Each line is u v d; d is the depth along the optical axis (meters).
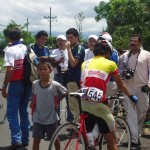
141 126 6.21
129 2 19.95
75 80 6.29
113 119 4.51
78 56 6.15
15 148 5.69
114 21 29.78
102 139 4.71
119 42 18.41
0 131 6.93
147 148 5.91
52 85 4.96
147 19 19.23
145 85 5.93
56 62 6.05
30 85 5.73
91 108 4.39
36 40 7.11
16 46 5.64
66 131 4.34
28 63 5.65
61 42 7.43
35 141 5.03
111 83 5.97
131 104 5.83
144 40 16.41
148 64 5.90
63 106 9.89
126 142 5.17
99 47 4.55
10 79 5.56
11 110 5.67
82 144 4.43
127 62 5.98
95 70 4.41
